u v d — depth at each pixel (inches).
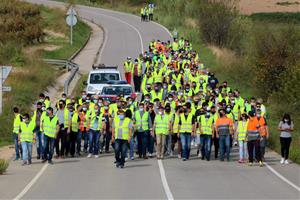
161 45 3722.9
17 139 1979.6
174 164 1905.8
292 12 6806.1
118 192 1441.9
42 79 3329.2
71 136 2032.5
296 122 2874.0
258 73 3373.5
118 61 4136.3
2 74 2391.7
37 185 1542.8
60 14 5531.5
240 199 1364.4
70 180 1615.4
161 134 1998.0
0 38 4407.0
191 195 1407.5
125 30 5610.2
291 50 3427.7
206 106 2009.1
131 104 2086.6
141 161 1964.8
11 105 2741.1
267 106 3201.3
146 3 7652.6
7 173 1734.7
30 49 4333.2
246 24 4808.1
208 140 1987.0
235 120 2304.4
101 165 1871.3
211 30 4790.8
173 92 2411.4
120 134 1813.5
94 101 2117.4
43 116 1915.6
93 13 6806.1
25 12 5078.7
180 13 6107.3
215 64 4060.0
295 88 3134.8
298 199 1369.3
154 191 1456.7
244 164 1929.1
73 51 4416.8
